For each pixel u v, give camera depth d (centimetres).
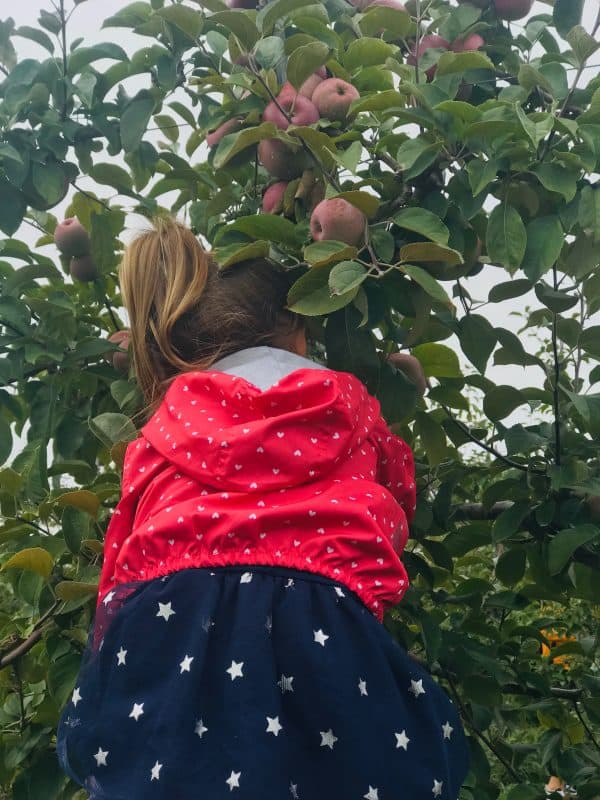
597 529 161
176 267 128
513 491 183
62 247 197
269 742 91
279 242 145
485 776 191
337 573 101
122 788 92
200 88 173
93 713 100
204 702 94
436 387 184
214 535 101
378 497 109
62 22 168
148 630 98
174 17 155
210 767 90
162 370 130
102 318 213
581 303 167
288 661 96
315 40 147
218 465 106
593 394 165
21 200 172
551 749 204
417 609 173
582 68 141
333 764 93
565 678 254
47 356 185
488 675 184
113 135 175
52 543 172
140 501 112
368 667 97
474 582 194
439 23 164
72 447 189
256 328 128
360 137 145
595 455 172
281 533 102
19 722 187
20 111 171
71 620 176
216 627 98
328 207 133
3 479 170
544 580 191
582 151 136
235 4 171
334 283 123
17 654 168
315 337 149
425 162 138
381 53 160
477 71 159
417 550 251
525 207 144
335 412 110
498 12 171
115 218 196
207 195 195
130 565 105
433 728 98
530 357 173
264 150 149
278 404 111
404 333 168
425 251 128
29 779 171
